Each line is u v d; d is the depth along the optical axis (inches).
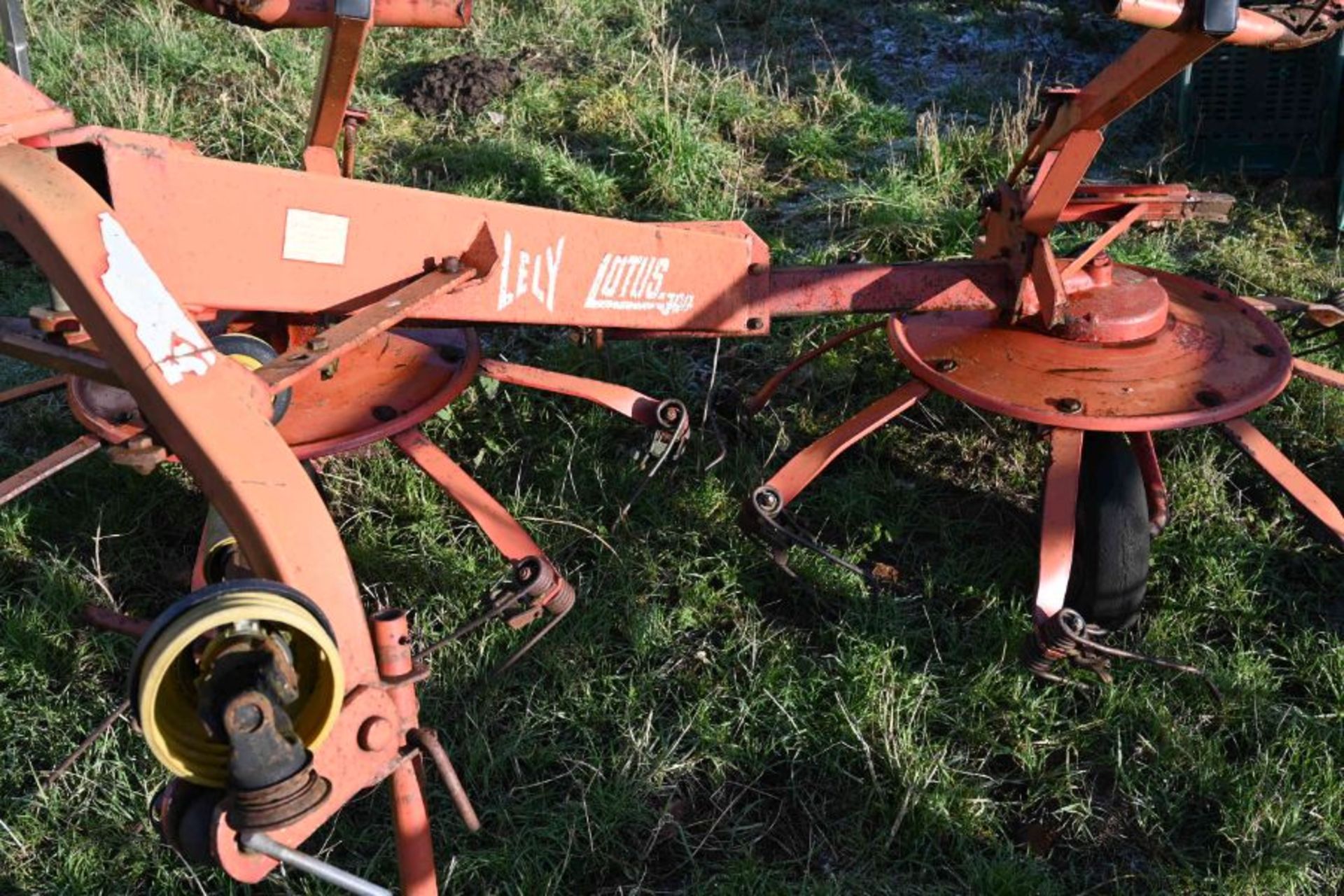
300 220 126.2
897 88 301.7
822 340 219.5
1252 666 160.7
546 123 286.5
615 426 202.8
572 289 148.2
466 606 170.1
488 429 202.5
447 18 128.7
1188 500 186.4
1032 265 162.6
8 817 143.2
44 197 97.6
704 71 304.7
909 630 168.2
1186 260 243.6
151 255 119.3
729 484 191.0
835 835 144.8
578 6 331.9
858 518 188.1
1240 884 136.6
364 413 158.9
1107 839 144.6
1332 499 191.0
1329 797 144.5
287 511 94.0
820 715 156.6
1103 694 157.6
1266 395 156.6
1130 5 125.6
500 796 147.0
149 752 148.6
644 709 158.1
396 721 96.7
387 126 283.4
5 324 127.4
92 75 287.0
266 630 85.5
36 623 164.4
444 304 140.8
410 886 111.6
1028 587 176.1
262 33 307.1
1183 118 267.0
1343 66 253.6
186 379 96.5
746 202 261.7
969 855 140.0
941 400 207.8
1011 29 323.3
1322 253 246.5
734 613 172.1
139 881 138.5
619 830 144.9
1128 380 159.0
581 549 181.9
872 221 247.8
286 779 81.7
